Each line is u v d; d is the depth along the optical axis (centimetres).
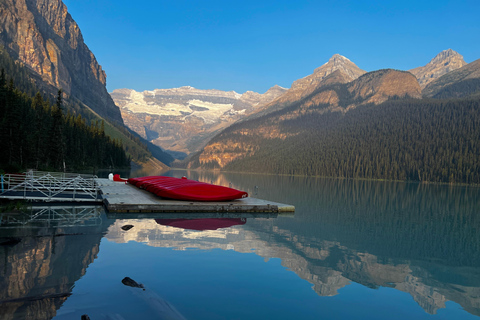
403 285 1028
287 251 1349
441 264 1325
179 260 1120
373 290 960
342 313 779
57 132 7344
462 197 6762
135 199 2673
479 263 1362
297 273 1055
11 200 2425
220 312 738
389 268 1220
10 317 657
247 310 757
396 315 795
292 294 876
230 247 1345
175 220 2003
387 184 13388
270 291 888
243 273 1023
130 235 1470
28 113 8250
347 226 2150
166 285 886
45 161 7081
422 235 1978
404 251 1528
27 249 1156
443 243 1762
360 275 1098
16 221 1686
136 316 688
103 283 868
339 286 970
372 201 4416
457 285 1059
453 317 803
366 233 1936
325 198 4522
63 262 1027
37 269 952
